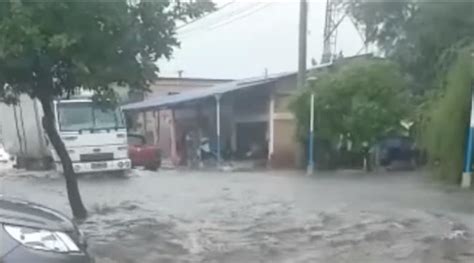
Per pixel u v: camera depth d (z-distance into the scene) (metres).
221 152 32.53
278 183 19.09
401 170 24.28
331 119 24.38
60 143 11.48
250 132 31.95
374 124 23.73
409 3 27.91
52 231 5.10
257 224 11.17
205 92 33.97
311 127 24.39
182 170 27.33
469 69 18.09
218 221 11.54
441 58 23.22
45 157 25.78
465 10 24.77
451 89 18.52
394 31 29.19
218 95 30.23
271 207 13.34
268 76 33.41
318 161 25.66
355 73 24.22
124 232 10.37
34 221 5.10
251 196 15.45
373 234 9.93
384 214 11.97
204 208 13.33
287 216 12.02
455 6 24.75
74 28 8.85
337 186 17.92
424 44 26.92
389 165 25.25
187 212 12.75
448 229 10.20
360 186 17.84
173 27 10.06
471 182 17.62
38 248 4.90
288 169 26.39
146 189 17.41
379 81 23.98
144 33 9.83
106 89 10.38
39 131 25.17
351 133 24.16
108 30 9.15
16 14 8.35
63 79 10.64
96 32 9.08
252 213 12.51
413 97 26.52
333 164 25.53
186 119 37.22
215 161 31.64
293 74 30.36
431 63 27.12
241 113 32.31
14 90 10.65
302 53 25.44
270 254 8.87
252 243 9.57
